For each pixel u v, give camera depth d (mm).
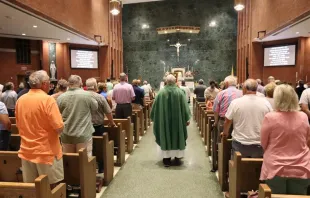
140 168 4664
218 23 21375
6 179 2906
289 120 2154
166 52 21969
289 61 13148
